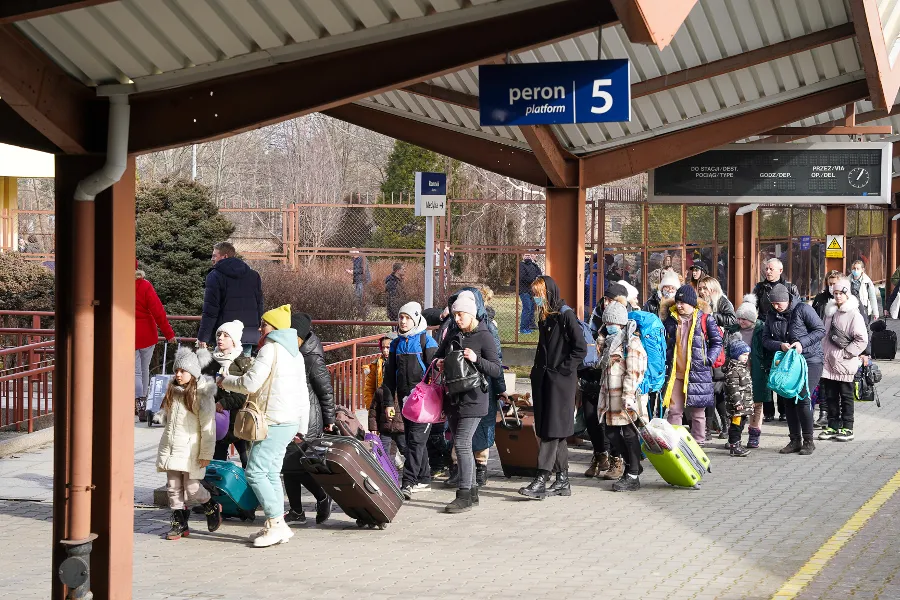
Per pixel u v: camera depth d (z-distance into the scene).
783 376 13.20
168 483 9.63
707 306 12.85
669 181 16.28
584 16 6.59
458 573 8.47
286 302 22.23
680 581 8.13
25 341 18.53
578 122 8.95
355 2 6.32
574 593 7.86
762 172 16.11
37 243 37.41
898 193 36.12
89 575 7.08
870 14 10.49
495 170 14.38
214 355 10.48
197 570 8.62
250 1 6.22
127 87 6.91
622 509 10.67
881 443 14.27
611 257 22.25
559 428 11.04
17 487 11.55
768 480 11.98
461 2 6.52
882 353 23.92
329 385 10.08
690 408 13.07
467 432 10.61
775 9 11.13
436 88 12.93
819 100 13.71
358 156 55.78
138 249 22.94
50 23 6.22
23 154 24.14
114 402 7.13
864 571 8.30
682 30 11.42
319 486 10.12
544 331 11.14
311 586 8.13
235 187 58.62
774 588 7.89
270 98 6.94
